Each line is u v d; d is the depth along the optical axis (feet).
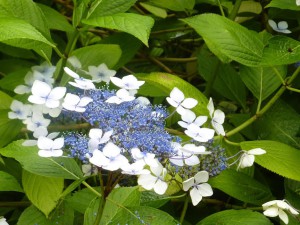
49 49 1.27
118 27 1.11
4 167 1.29
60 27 1.37
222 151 1.10
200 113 1.25
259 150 1.11
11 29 1.00
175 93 1.06
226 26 1.20
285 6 1.34
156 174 0.99
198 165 1.07
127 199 1.06
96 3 1.25
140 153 0.91
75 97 0.97
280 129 1.37
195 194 1.03
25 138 1.34
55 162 1.03
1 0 1.22
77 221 1.22
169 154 0.97
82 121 1.26
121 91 1.00
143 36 1.09
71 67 1.33
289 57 1.11
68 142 0.95
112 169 0.87
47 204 1.11
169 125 1.38
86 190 1.15
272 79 1.35
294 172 1.16
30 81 1.35
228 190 1.18
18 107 1.25
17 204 1.31
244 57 1.18
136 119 0.97
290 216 1.16
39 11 1.24
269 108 1.39
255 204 1.23
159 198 1.12
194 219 1.32
